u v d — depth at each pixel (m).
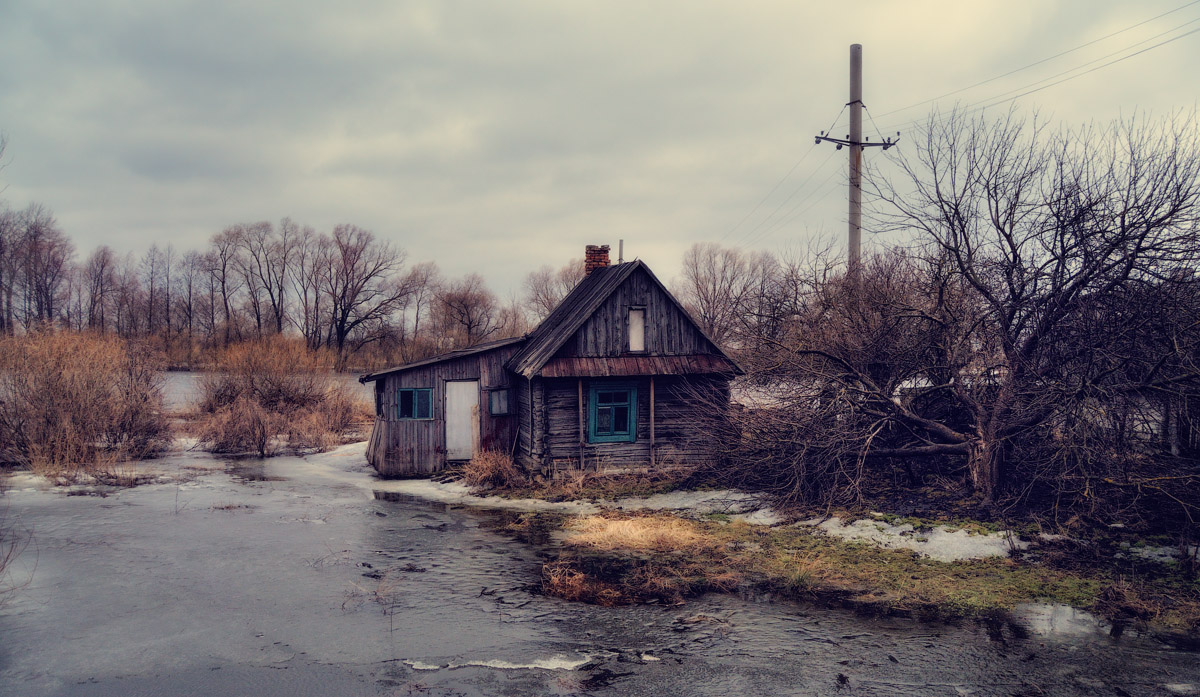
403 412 20.64
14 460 21.03
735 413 16.80
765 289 20.12
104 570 11.49
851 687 7.61
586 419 18.95
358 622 9.41
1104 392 11.70
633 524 14.28
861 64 19.06
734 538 13.31
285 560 12.15
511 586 10.89
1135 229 11.70
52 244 68.19
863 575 11.16
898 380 15.12
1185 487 11.82
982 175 13.38
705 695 7.43
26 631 8.98
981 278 13.95
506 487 18.27
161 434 25.25
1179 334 11.46
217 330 71.88
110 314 78.50
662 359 19.17
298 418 29.94
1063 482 12.80
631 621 9.50
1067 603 9.85
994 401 13.91
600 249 25.55
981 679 7.77
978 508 13.32
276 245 77.50
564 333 19.05
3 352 21.58
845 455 14.93
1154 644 8.62
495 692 7.50
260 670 7.98
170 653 8.39
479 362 21.22
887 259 17.31
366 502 16.97
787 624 9.36
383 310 72.06
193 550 12.70
